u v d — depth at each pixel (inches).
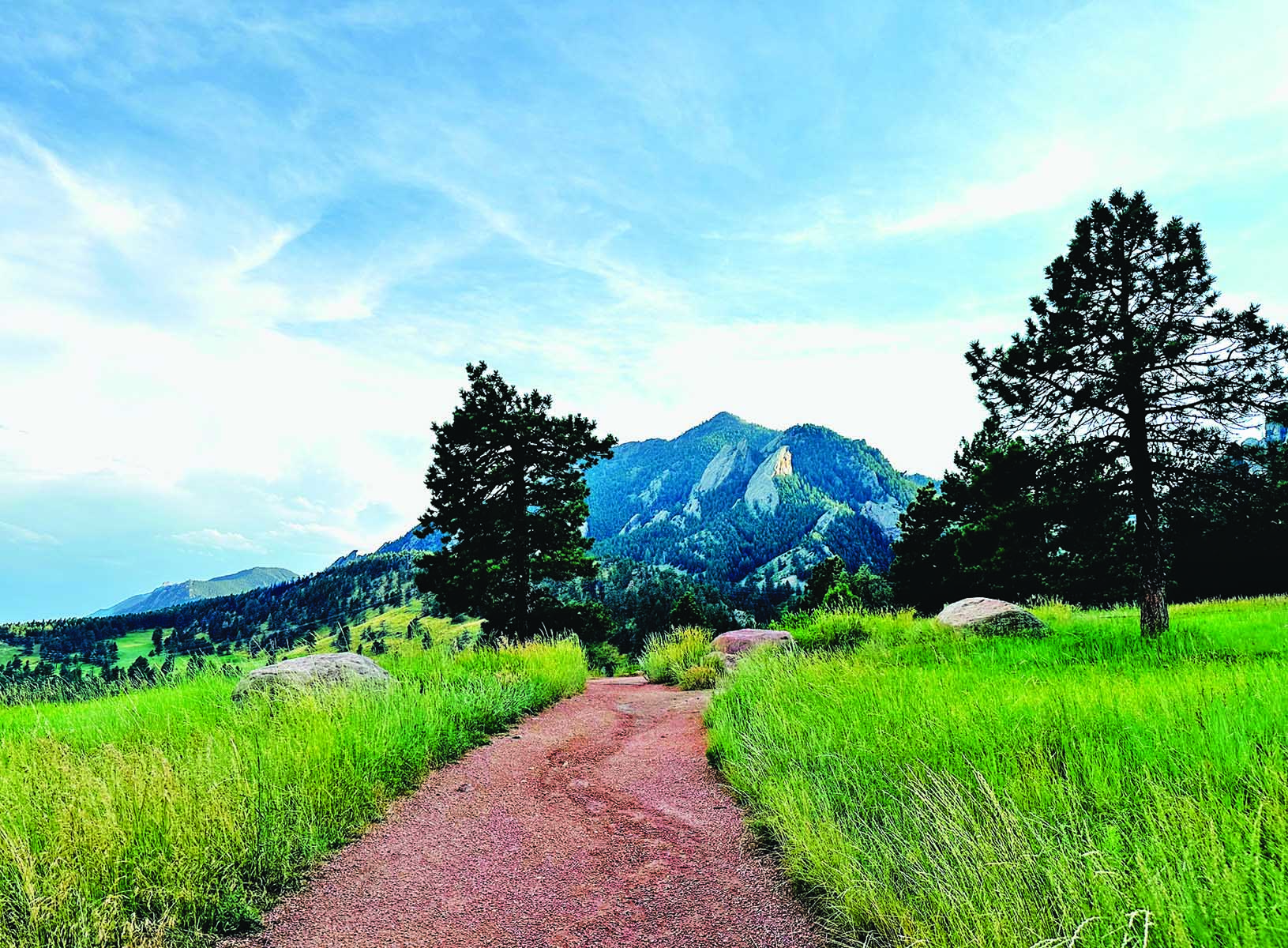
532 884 180.2
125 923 146.1
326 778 233.5
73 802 193.9
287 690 327.9
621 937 151.3
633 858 196.1
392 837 213.9
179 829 181.9
